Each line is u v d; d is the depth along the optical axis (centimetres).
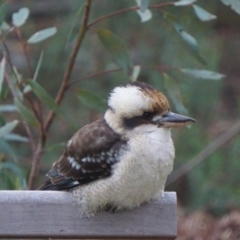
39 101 947
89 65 1418
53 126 1393
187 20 1417
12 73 913
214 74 927
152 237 688
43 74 1452
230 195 1267
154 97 693
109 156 679
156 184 676
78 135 722
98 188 678
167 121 688
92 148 691
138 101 691
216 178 1297
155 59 1404
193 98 1372
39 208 680
